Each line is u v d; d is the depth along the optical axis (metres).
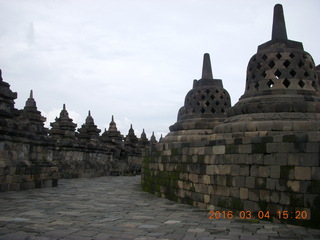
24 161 20.86
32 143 21.58
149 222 11.50
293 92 14.58
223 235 9.59
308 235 9.62
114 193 21.05
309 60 15.28
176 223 11.38
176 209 14.59
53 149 32.06
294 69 14.84
